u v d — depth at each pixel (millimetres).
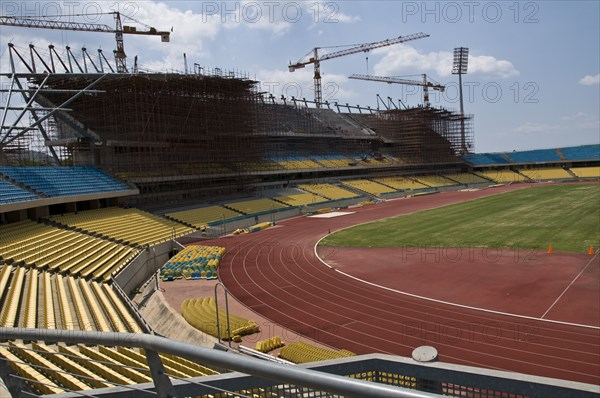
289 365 3133
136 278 40000
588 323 24125
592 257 37562
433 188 111188
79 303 25438
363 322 26344
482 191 105562
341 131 118562
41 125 65438
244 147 77938
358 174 111875
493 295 29609
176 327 27500
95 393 4922
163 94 64688
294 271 39031
